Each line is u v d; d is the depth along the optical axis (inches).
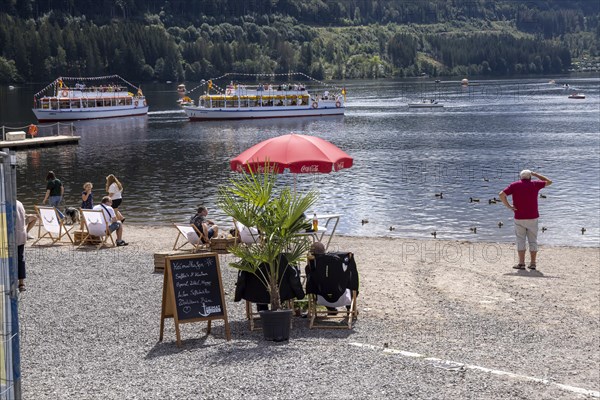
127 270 624.1
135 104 4394.7
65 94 4114.2
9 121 4040.4
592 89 7662.4
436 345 417.1
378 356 387.9
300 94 4222.4
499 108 4749.0
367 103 5536.4
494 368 376.5
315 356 386.3
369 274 633.6
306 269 463.5
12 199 265.0
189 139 2910.9
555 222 1127.6
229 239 709.9
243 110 4072.3
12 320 267.1
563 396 331.9
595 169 1804.9
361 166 1931.6
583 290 577.6
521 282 609.0
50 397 326.3
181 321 414.3
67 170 1898.4
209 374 355.6
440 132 3080.7
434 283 596.4
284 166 571.5
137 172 1847.9
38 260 677.3
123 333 436.1
